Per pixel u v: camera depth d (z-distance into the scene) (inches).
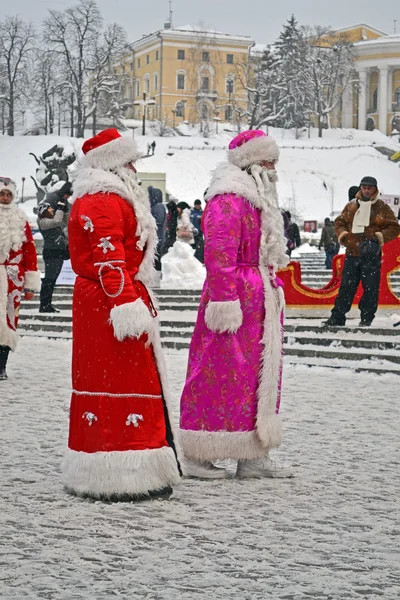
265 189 244.2
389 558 178.7
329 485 235.5
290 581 166.2
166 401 225.5
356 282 518.9
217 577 168.1
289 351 486.0
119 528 197.0
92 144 228.7
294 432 301.7
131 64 5398.6
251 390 240.4
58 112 4613.7
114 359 218.8
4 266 410.6
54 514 207.2
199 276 757.3
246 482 238.8
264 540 189.5
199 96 5034.5
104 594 159.5
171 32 5093.5
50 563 175.3
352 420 322.3
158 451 220.4
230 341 239.0
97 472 217.0
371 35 5610.2
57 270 652.1
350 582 166.1
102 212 219.0
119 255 217.0
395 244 577.9
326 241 1089.4
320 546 185.6
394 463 259.9
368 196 509.7
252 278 241.4
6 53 4439.0
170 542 187.9
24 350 534.3
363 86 5182.1
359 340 478.9
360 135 4783.5
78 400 222.1
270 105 4891.7
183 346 529.0
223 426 239.6
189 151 3924.7
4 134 4512.8
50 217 648.4
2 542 187.6
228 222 236.2
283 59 4872.0
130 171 229.6
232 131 4788.4
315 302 578.9
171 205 957.2
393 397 370.9
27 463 258.5
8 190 413.1
